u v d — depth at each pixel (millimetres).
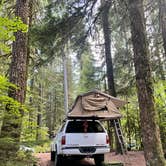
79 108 9156
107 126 14766
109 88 13617
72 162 10773
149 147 6023
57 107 30422
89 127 9461
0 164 5262
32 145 5762
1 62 9883
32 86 14992
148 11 11344
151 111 6172
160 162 5918
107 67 13906
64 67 20188
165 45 11414
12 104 6113
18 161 5586
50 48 9031
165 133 11297
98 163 9414
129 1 6777
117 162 9750
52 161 11109
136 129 15258
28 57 9523
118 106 9773
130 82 13695
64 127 9461
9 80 7957
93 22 9375
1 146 5406
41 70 13344
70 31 8984
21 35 8258
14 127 6137
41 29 8500
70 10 8641
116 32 12586
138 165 8812
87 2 8672
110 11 11133
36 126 6703
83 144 9094
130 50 13055
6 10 9797
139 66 6391
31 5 9891
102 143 9266
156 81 12602
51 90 28703
